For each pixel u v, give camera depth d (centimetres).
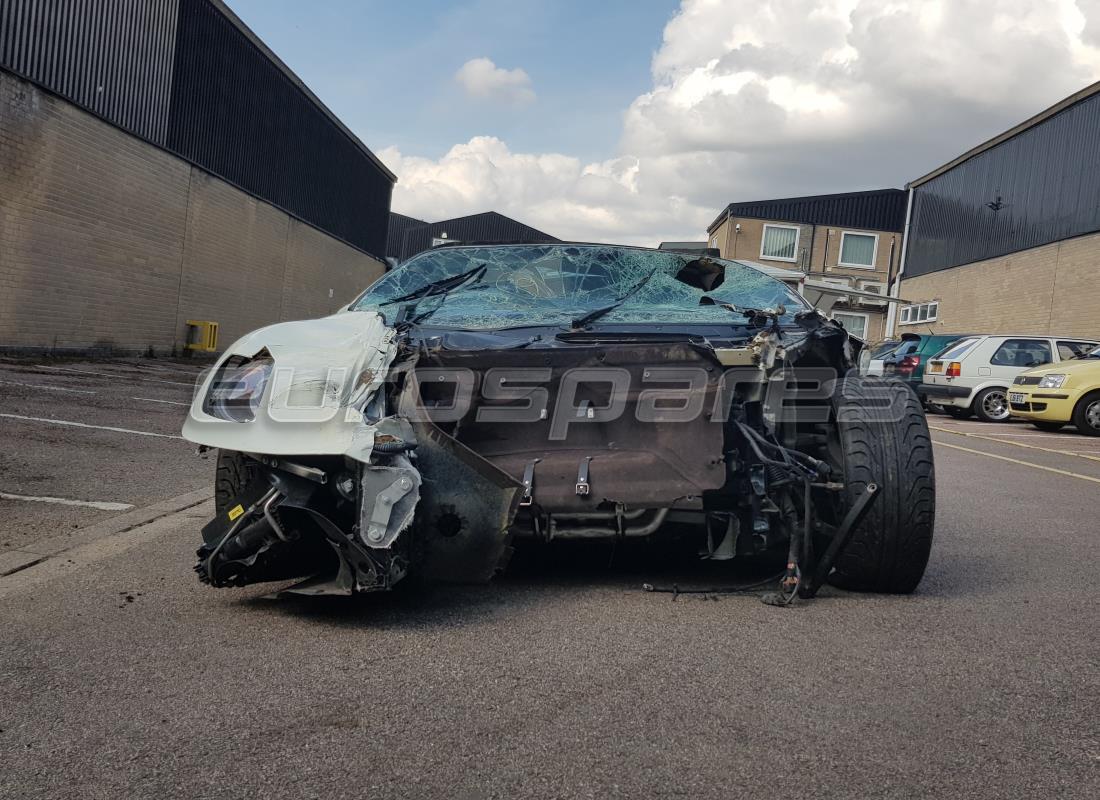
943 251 2803
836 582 374
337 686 254
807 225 3550
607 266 443
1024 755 221
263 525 291
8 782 197
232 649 283
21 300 1272
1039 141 2248
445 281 431
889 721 239
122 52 1484
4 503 486
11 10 1209
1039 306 2184
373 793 195
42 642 285
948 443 1091
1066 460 942
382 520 282
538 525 321
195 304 1811
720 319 376
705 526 337
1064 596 376
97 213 1439
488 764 210
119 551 407
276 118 2184
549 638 298
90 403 898
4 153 1212
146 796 192
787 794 199
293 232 2372
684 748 220
